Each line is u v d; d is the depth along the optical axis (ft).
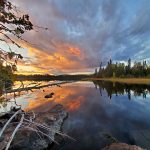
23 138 28.84
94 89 172.35
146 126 46.09
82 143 34.40
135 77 373.40
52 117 44.29
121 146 26.13
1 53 12.54
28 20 13.46
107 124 48.08
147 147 33.01
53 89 178.60
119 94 120.78
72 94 127.34
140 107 73.67
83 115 58.54
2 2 12.40
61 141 34.99
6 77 12.35
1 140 27.12
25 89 13.19
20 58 13.02
